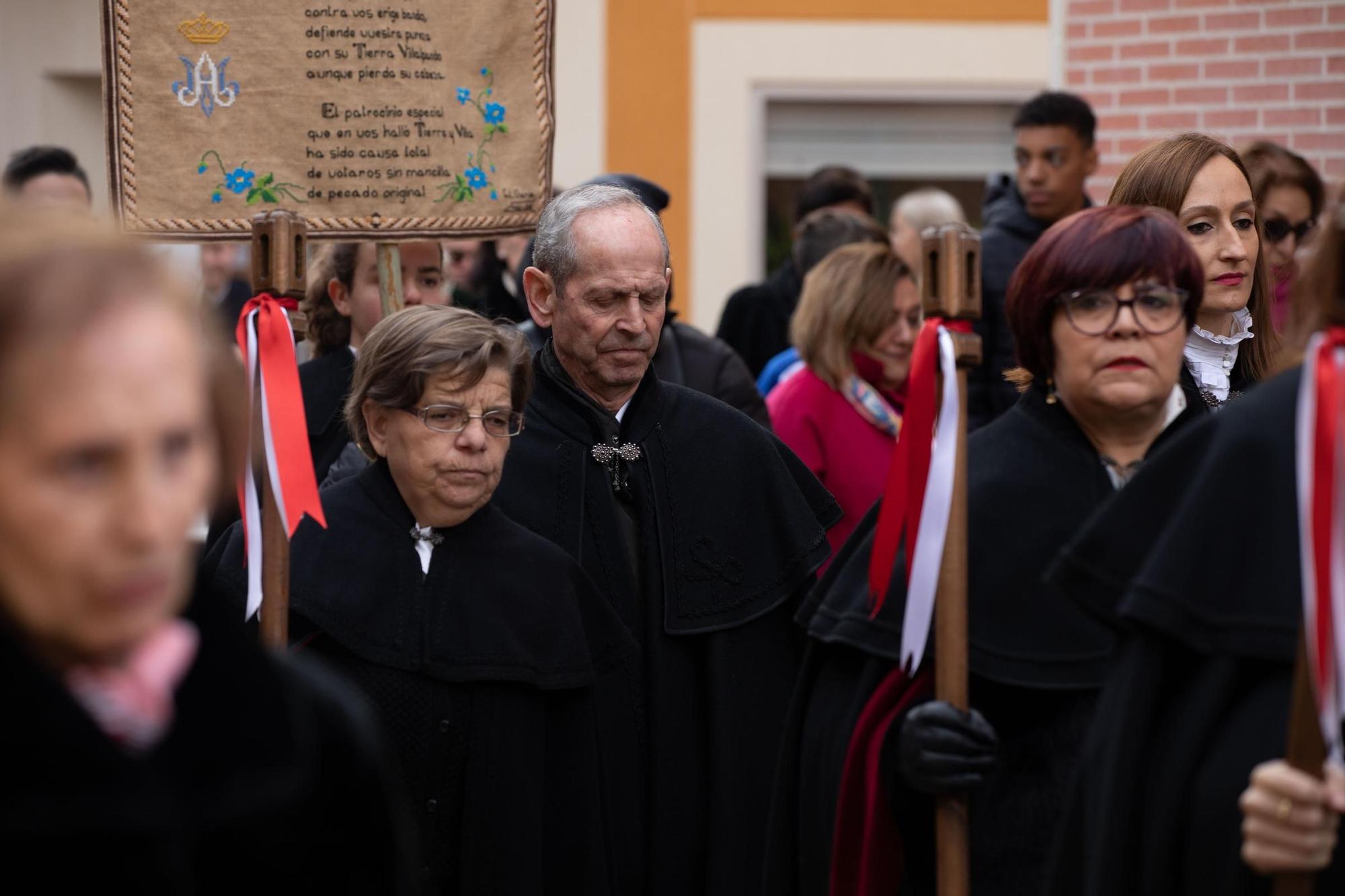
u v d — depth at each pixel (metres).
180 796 2.38
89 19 13.52
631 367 5.50
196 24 5.84
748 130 14.43
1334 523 3.19
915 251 10.50
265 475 4.75
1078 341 4.22
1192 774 3.49
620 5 14.33
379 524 5.04
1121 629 3.72
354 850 2.64
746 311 10.11
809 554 5.66
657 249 5.50
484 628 4.94
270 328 4.82
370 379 4.97
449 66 6.09
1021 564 4.39
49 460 2.18
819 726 4.77
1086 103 9.11
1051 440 4.49
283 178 5.92
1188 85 10.37
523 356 5.07
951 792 4.18
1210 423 3.69
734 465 5.71
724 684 5.49
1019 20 14.54
